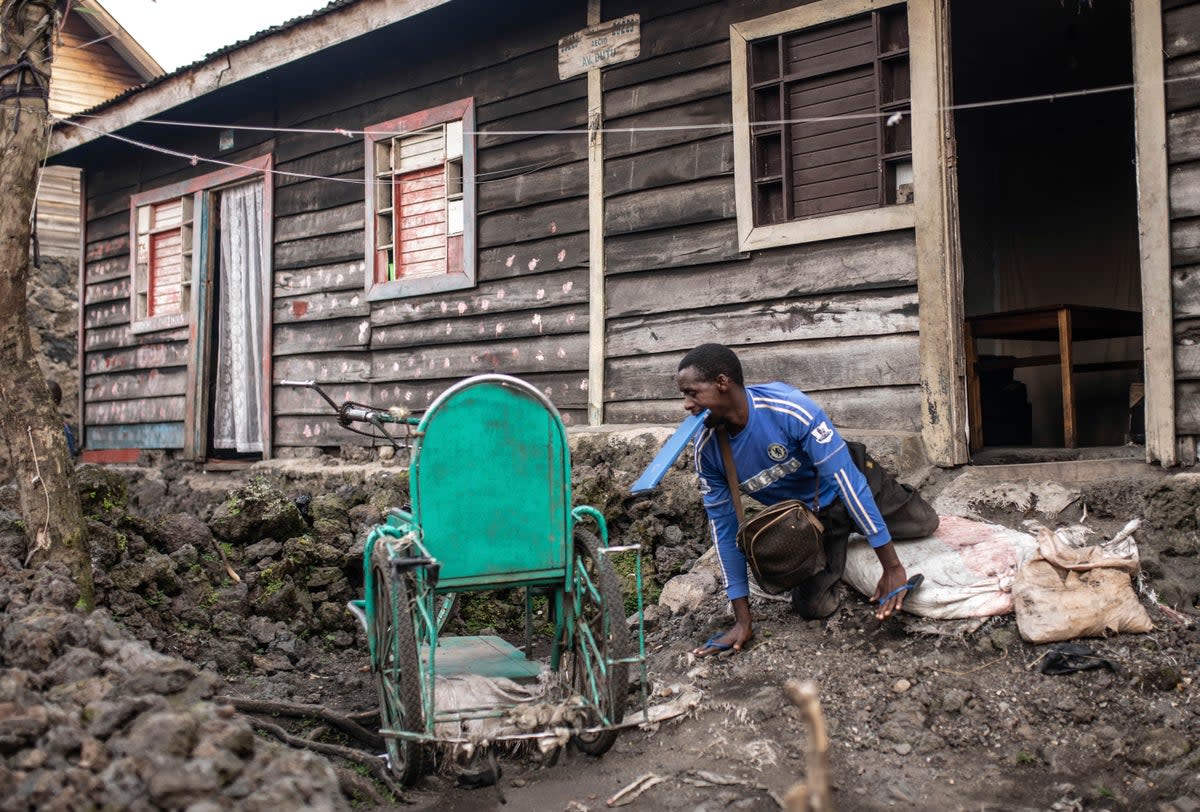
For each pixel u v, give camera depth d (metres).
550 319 7.38
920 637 4.20
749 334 6.32
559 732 3.57
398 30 8.06
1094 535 4.61
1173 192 4.98
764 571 4.24
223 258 10.12
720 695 4.03
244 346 9.85
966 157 8.30
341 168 8.93
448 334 8.03
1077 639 4.05
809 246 6.08
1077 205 8.51
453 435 3.59
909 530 4.52
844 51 6.00
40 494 4.43
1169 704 3.71
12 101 4.52
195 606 5.14
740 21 6.39
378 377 8.57
